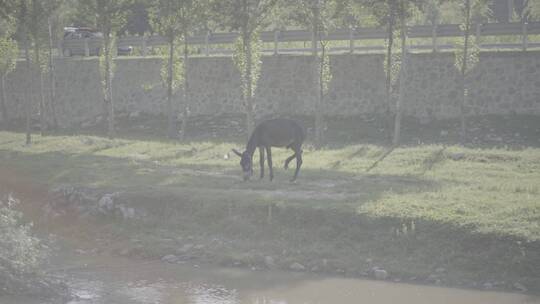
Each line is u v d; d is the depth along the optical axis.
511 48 47.19
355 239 21.77
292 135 28.36
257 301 17.89
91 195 27.56
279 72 52.78
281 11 44.28
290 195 25.41
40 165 34.12
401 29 42.84
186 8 47.22
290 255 21.58
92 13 47.97
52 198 28.58
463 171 30.48
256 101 53.66
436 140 43.19
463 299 17.69
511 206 21.94
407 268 19.95
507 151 34.88
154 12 48.25
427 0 43.38
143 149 40.88
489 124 44.50
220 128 51.69
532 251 19.16
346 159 35.00
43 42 53.25
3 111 64.81
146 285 19.42
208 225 24.27
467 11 41.94
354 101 50.34
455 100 47.00
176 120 55.75
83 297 18.19
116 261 22.36
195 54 61.28
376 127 47.31
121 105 60.06
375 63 49.41
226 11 42.84
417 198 23.89
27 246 19.34
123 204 26.27
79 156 37.91
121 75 59.91
